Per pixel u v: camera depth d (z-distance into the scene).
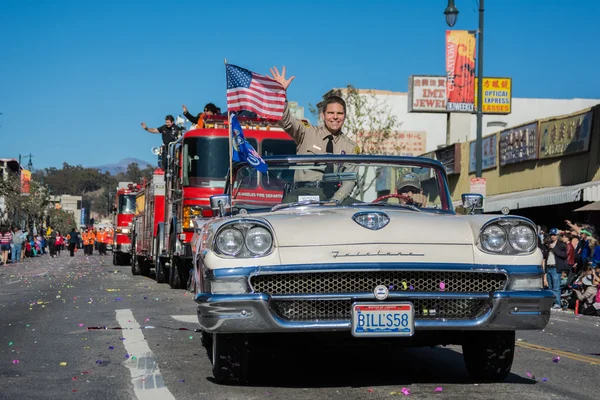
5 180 52.66
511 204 22.88
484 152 28.16
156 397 5.00
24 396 5.11
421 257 5.02
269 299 4.91
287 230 5.12
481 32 21.62
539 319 5.12
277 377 5.71
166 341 7.70
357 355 6.87
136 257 23.41
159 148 19.62
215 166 15.19
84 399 5.01
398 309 4.94
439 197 6.39
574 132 21.41
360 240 5.06
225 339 5.22
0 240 36.12
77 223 146.50
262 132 15.20
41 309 11.61
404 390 5.07
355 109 44.69
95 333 8.41
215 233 5.10
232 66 7.17
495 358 5.45
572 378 5.96
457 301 5.10
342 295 4.93
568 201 19.50
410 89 39.94
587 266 14.00
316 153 7.08
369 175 6.40
